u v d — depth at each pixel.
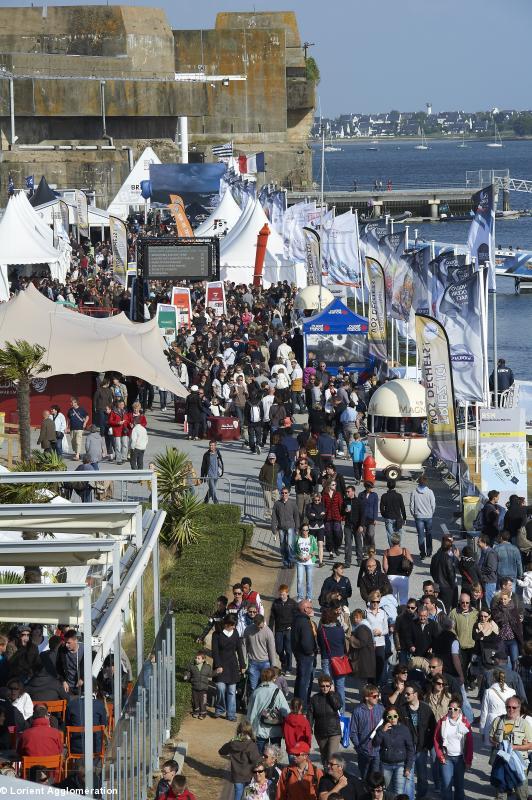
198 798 32.09
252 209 141.88
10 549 27.53
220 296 105.94
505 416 56.47
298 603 39.94
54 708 30.67
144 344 80.62
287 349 89.06
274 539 58.66
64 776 27.53
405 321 96.12
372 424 70.88
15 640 33.84
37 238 124.31
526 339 150.88
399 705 31.47
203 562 50.59
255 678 37.78
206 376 82.06
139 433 67.69
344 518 53.72
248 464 72.81
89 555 28.80
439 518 61.59
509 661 38.31
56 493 51.38
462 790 31.56
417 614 37.28
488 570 43.81
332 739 32.59
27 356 60.47
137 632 32.44
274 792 30.70
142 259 104.44
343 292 130.50
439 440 59.56
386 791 30.09
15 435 68.12
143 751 30.53
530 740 31.31
